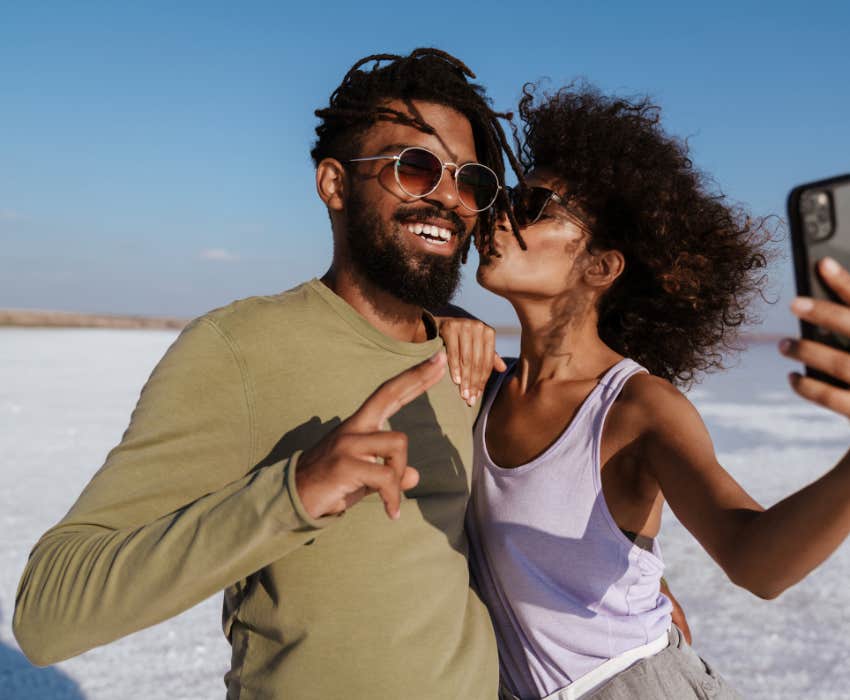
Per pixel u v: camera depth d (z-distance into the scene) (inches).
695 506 62.5
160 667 189.3
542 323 87.1
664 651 77.1
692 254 92.0
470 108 76.5
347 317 71.1
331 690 63.2
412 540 68.6
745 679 186.1
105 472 58.4
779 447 512.4
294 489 48.9
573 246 86.5
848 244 40.3
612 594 74.7
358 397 68.7
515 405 87.1
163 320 3745.1
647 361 98.7
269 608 65.6
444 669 67.2
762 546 51.9
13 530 297.6
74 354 1418.6
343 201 75.8
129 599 51.3
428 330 84.4
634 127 89.5
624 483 75.0
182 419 60.8
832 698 175.2
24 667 188.2
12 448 472.7
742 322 100.0
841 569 272.8
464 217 76.5
